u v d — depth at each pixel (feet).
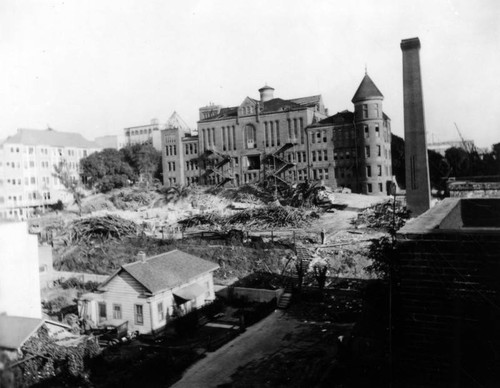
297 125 272.92
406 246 43.04
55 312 119.85
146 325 97.81
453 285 41.55
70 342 77.00
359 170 252.01
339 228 170.09
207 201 269.64
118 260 171.94
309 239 156.46
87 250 184.96
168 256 115.75
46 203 332.39
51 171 343.46
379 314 66.23
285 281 127.24
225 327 101.55
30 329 67.82
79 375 71.05
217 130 301.84
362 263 130.00
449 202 66.85
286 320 100.63
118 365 78.69
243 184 289.12
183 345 90.79
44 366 68.39
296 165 272.31
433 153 211.00
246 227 190.70
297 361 76.89
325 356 77.66
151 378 73.46
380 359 56.34
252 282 130.52
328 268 130.00
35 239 96.27
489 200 65.82
